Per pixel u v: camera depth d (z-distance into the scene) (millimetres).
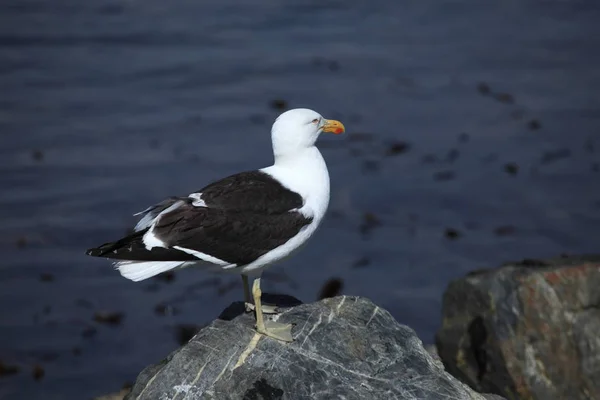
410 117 22750
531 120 22375
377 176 19531
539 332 10922
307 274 15961
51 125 22203
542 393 10719
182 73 25609
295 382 8055
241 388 7992
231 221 8133
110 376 13586
